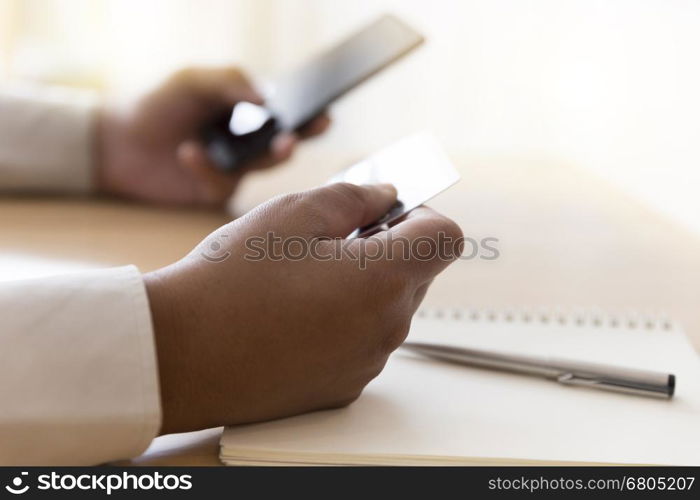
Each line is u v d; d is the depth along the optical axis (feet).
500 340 1.84
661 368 1.66
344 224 1.51
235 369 1.32
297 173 4.43
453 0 6.89
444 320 2.01
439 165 1.69
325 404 1.44
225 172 3.61
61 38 6.59
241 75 3.72
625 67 6.39
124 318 1.28
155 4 6.68
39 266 2.40
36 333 1.25
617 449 1.30
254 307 1.33
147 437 1.25
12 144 3.70
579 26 6.73
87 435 1.23
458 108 7.04
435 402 1.50
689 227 3.28
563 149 6.87
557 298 2.26
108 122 3.85
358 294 1.37
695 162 5.45
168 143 3.77
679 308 2.16
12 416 1.20
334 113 7.06
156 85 3.76
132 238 2.86
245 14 6.73
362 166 1.85
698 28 5.51
